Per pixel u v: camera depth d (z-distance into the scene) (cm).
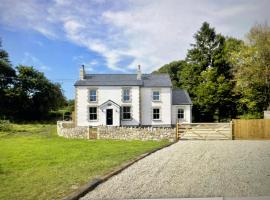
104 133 2953
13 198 874
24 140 2933
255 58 4572
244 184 970
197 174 1135
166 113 4756
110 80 4816
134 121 4688
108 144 2373
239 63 4778
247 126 2619
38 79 7462
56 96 7825
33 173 1232
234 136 2627
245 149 1845
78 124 4647
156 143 2434
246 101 4769
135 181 1055
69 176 1143
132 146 2183
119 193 916
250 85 4622
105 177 1096
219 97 5281
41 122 6844
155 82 4859
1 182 1076
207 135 2639
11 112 7106
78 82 4738
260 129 2603
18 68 7406
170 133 2702
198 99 5544
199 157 1542
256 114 4697
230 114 5447
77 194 882
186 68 6059
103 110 4634
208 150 1820
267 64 4466
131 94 4700
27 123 6525
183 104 4853
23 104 7175
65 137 3284
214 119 5534
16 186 1012
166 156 1602
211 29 5906
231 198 830
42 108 7425
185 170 1215
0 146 2369
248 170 1182
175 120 4856
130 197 875
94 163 1423
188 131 2652
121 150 1922
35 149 2116
